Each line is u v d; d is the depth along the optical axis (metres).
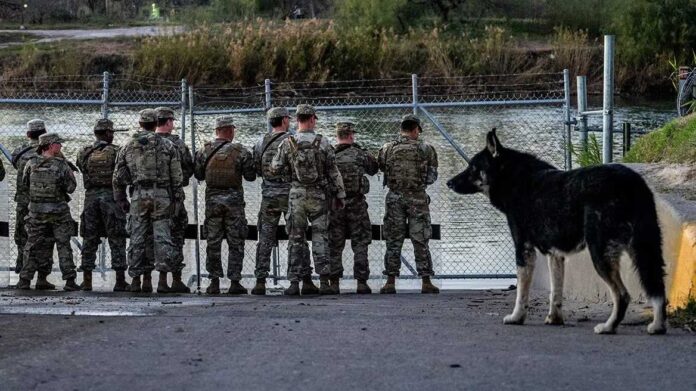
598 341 7.62
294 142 12.32
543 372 6.45
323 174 12.44
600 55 40.53
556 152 20.22
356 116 27.89
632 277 9.92
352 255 14.37
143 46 36.66
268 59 36.44
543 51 40.44
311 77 37.00
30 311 9.66
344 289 14.12
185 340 7.71
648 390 5.98
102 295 12.39
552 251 8.49
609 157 13.74
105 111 15.03
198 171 12.91
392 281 13.16
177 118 24.75
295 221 12.41
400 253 13.11
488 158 8.98
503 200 8.89
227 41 37.03
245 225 12.98
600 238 7.82
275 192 12.74
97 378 6.43
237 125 24.00
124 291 13.17
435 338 7.82
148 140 12.52
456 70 38.88
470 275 13.96
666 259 9.43
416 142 13.01
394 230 13.06
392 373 6.47
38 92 34.88
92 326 8.42
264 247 12.83
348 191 12.94
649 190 7.85
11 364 6.82
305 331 8.16
